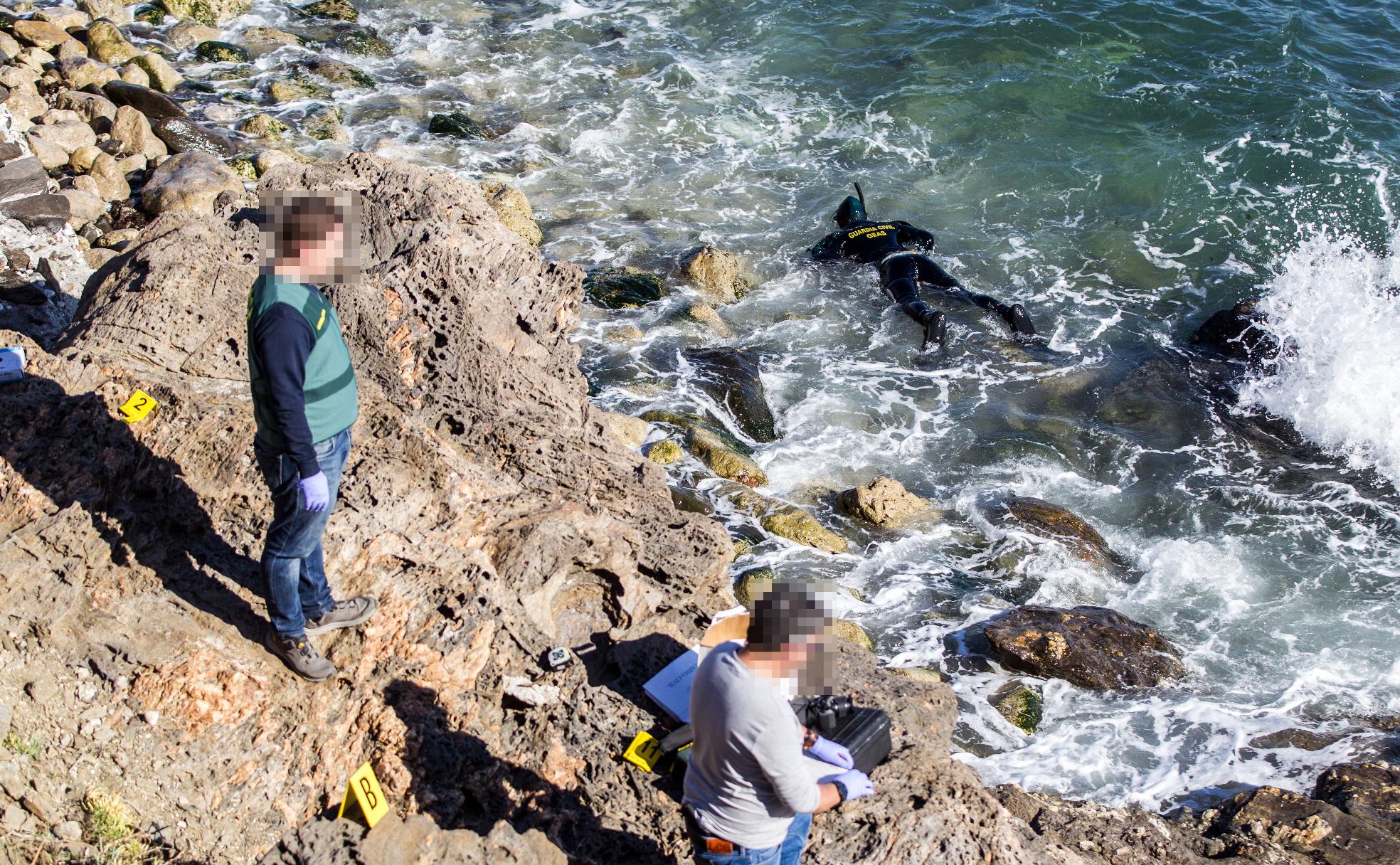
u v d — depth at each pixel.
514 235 7.02
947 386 11.43
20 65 14.52
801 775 3.41
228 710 4.37
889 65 17.66
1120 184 14.78
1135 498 10.03
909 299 12.34
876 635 8.36
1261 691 8.04
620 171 15.18
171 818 4.16
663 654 4.96
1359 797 6.76
